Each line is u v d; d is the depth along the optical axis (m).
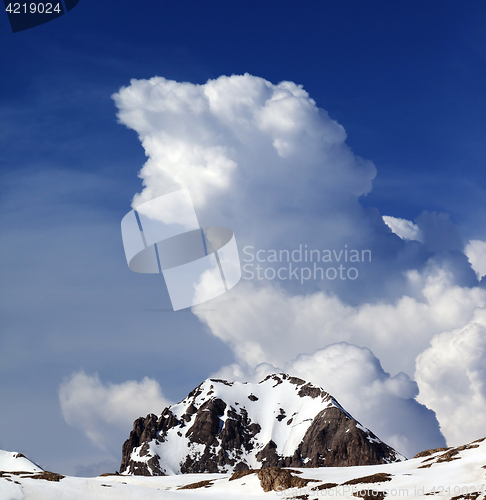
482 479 84.62
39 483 97.25
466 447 118.62
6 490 88.94
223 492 114.62
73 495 93.94
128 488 104.00
